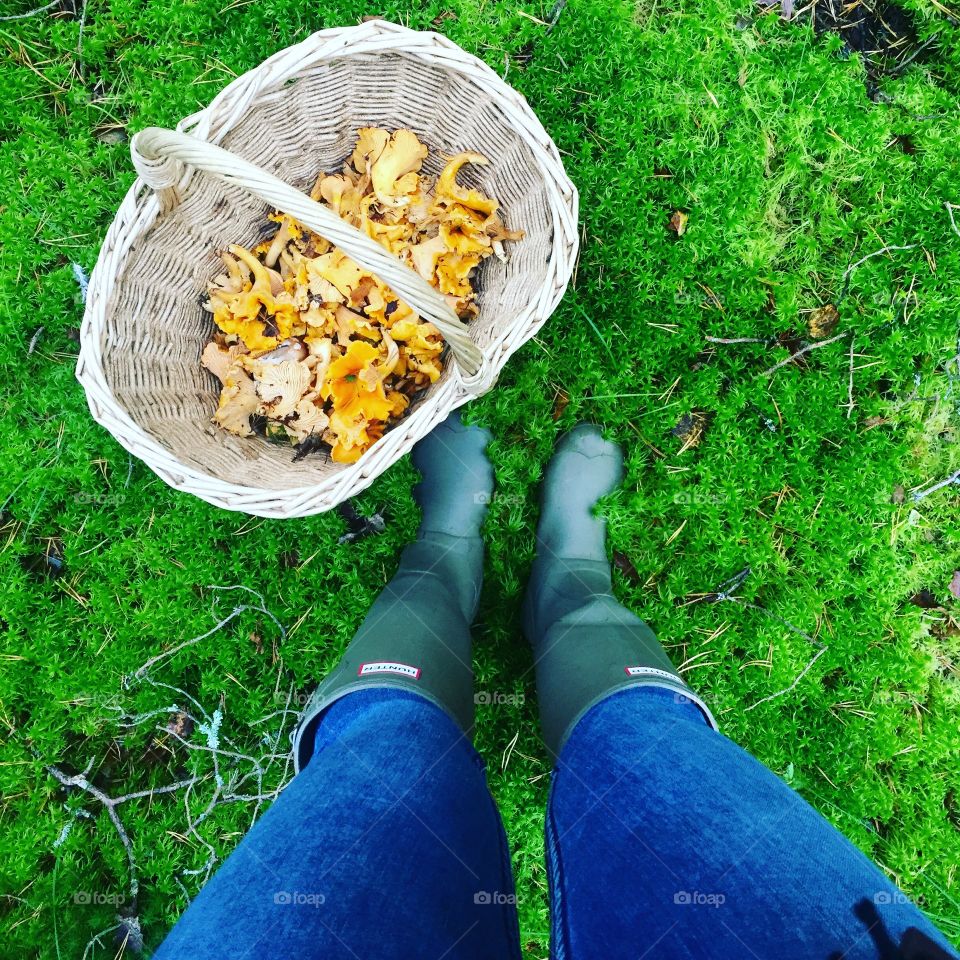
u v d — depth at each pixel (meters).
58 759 1.80
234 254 1.64
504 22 1.80
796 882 0.88
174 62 1.81
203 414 1.63
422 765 1.09
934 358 1.86
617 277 1.81
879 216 1.86
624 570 1.88
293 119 1.54
